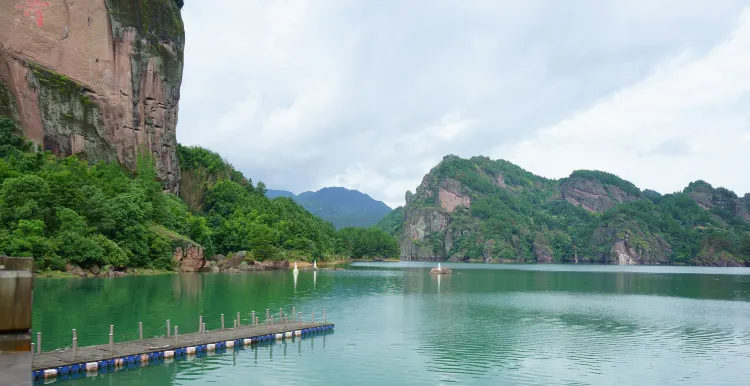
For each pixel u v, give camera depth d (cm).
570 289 11769
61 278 9138
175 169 16625
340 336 5294
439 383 3700
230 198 19562
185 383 3506
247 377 3700
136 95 14975
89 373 3653
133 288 8300
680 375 4044
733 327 6275
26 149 12112
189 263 12762
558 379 3881
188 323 5447
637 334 5731
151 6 15625
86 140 13662
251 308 6738
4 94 12275
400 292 10169
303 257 19500
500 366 4216
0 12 12506
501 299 9231
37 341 4041
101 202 10756
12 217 9038
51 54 13250
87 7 13912
